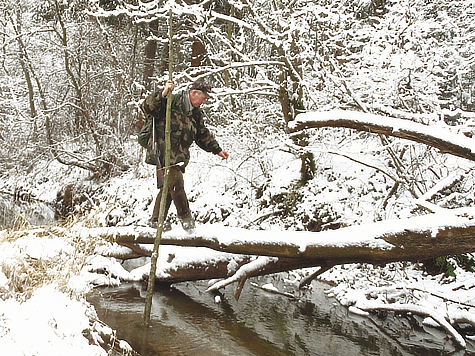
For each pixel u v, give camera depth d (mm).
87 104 11953
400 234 3422
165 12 6824
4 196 11578
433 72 5773
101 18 11367
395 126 3828
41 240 4324
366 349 3678
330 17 6273
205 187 8656
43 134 12156
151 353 3150
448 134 3652
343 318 4414
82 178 12070
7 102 12117
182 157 4262
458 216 3281
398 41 5723
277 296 4988
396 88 5613
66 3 11953
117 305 4113
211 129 8508
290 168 8102
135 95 11805
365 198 6508
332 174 7387
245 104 8758
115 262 5055
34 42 12461
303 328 4055
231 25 9500
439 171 6297
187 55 13234
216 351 3314
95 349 2773
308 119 4184
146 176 10500
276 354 3420
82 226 4918
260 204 7750
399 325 4281
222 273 4688
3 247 3898
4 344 2488
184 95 4191
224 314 4215
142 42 13375
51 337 2719
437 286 4852
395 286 4637
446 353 3668
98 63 12320
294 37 6984
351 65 6309
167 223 4664
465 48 6020
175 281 4879
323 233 3898
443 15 6008
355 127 4027
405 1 5594
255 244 4066
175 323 3799
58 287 3426
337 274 5613
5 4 11422
